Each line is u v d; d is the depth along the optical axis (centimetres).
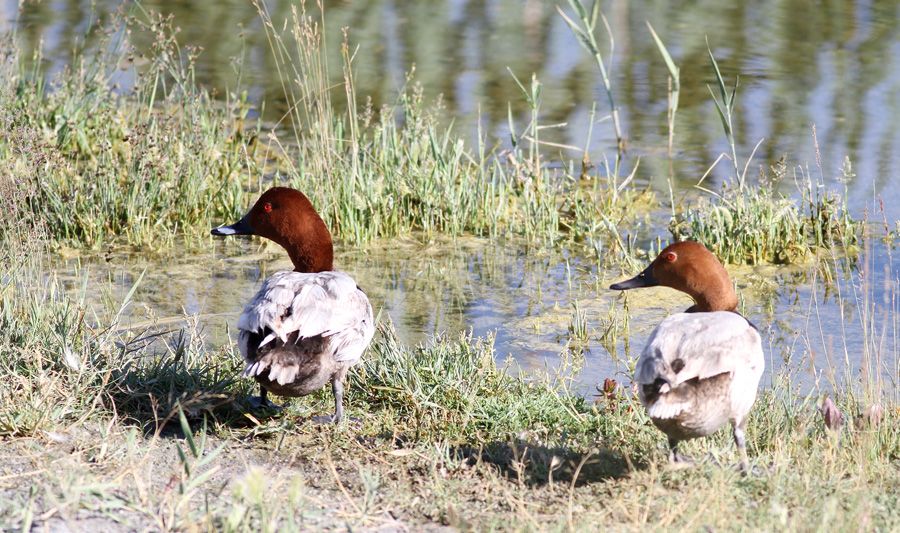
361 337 827
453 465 783
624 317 1209
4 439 769
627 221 1527
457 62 2339
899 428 869
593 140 1852
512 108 2017
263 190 1591
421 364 948
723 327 725
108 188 1462
